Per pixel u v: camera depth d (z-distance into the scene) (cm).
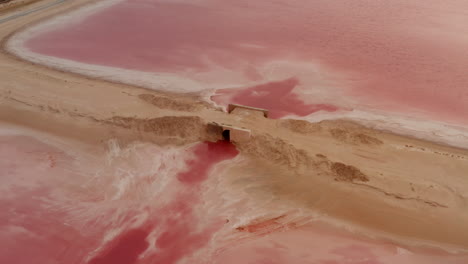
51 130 2017
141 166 1748
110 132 1966
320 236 1390
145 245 1359
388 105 2291
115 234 1405
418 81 2559
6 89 2367
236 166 1725
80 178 1689
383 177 1599
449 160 1730
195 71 2758
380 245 1349
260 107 2275
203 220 1462
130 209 1518
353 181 1580
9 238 1394
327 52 3028
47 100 2247
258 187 1609
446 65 2762
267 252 1328
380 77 2625
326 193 1548
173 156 1805
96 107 2172
